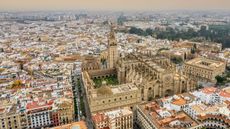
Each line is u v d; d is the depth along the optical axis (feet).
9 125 612.70
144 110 628.28
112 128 575.38
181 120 561.43
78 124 572.92
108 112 622.13
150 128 574.97
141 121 639.76
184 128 524.52
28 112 627.46
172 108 635.25
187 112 638.94
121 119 588.09
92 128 643.04
